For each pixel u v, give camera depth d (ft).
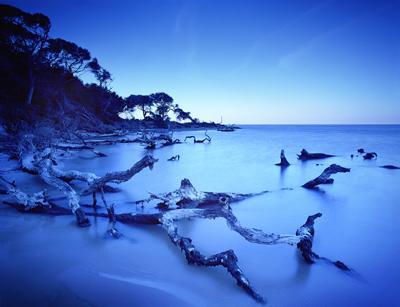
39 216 29.66
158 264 20.40
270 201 38.78
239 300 16.60
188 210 24.79
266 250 22.84
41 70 136.26
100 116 208.64
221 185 50.39
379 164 78.84
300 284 18.25
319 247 24.14
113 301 16.31
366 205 37.06
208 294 17.11
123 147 128.98
